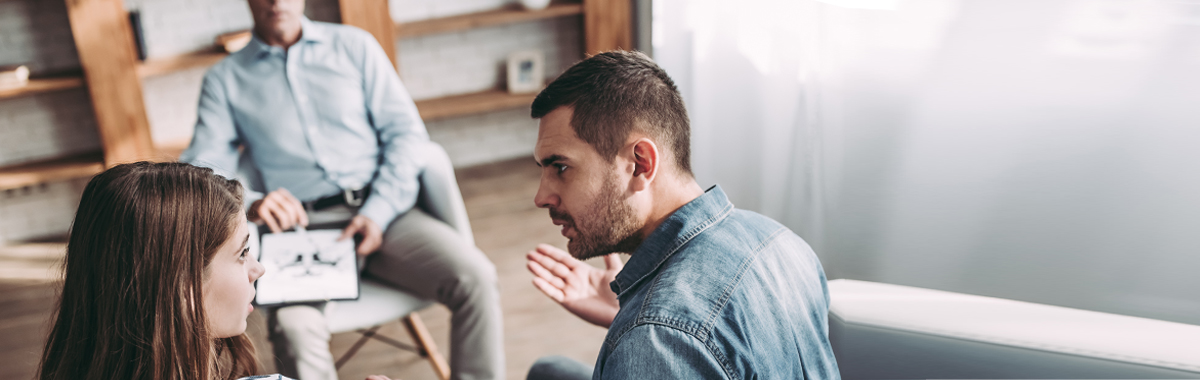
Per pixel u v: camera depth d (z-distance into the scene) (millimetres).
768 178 2594
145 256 840
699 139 2969
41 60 3172
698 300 870
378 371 2318
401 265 1994
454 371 1975
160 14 3232
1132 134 1423
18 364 2377
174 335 858
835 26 2084
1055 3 1473
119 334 849
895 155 1965
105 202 840
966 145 1748
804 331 977
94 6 2943
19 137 3248
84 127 3334
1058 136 1530
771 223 1048
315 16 3414
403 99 2303
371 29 3299
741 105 2709
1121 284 1507
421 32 3432
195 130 2227
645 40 3439
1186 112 1342
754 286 913
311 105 2219
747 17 2561
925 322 1304
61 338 877
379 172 2156
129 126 3160
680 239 949
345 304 1900
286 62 2193
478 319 1941
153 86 3365
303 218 2004
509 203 3469
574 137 941
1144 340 1186
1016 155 1629
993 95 1642
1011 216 1680
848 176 2145
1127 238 1473
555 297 1343
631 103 921
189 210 864
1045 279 1646
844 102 2096
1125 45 1379
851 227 2182
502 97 3738
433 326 2564
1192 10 1290
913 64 1817
